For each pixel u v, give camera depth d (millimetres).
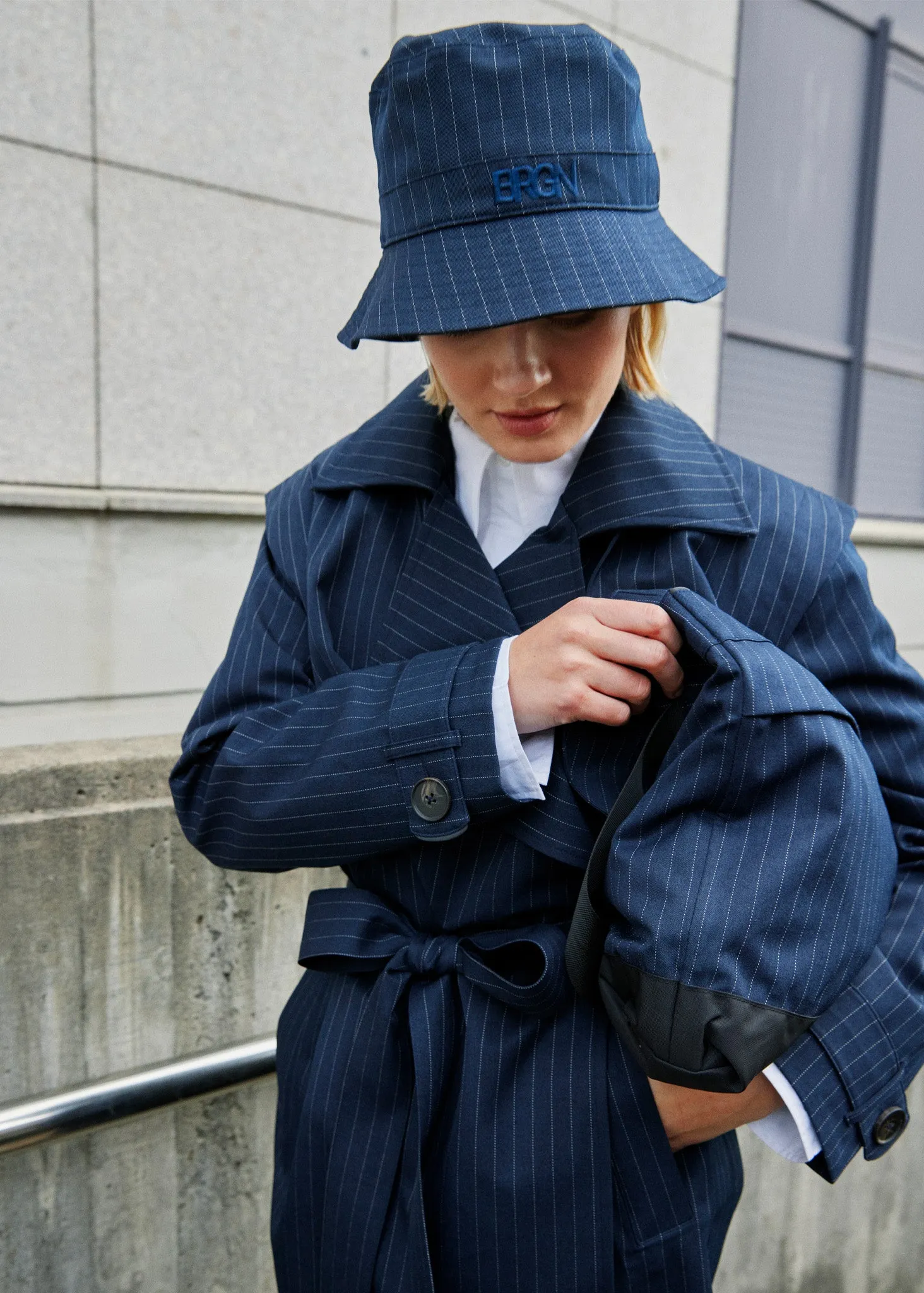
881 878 687
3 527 2234
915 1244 2535
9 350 2223
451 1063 799
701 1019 628
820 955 645
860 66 4219
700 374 3559
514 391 672
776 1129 750
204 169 2424
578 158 667
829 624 791
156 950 1493
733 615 781
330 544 879
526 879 785
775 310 4141
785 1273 2238
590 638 711
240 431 2576
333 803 788
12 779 1377
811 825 660
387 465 881
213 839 904
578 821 760
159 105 2336
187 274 2438
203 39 2373
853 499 4676
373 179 2711
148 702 2395
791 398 4344
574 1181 743
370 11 2629
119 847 1442
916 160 4609
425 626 836
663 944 645
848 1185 2334
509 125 662
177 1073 1460
